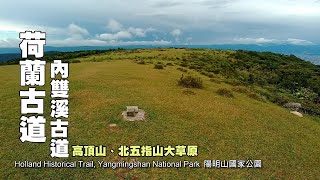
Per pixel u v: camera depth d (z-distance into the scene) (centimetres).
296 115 3262
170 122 2308
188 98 3069
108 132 2070
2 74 4066
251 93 3900
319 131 2719
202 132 2194
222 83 4556
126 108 2509
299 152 2080
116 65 5300
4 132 2080
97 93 2948
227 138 2147
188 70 5566
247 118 2645
